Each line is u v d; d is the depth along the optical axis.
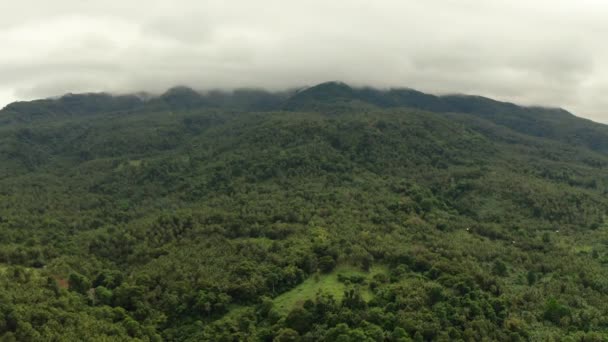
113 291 119.69
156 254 142.88
